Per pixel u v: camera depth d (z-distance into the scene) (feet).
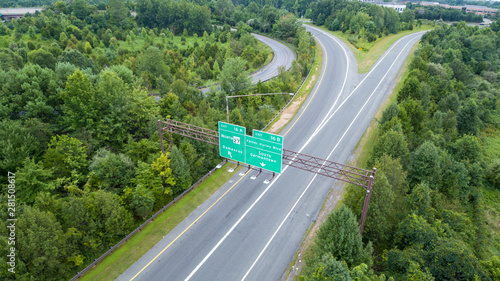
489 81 262.47
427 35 304.30
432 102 189.06
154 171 115.03
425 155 116.98
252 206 114.52
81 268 91.56
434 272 79.15
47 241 80.64
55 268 84.79
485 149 171.83
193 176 126.52
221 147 101.76
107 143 145.59
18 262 76.84
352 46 298.35
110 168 115.34
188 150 125.08
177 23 425.28
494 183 145.59
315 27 395.34
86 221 92.73
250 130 157.28
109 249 95.81
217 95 185.16
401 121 139.85
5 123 124.16
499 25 390.42
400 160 116.06
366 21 323.57
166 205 113.19
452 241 81.76
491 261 83.15
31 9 464.24
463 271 76.69
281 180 128.67
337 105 190.80
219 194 120.88
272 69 272.31
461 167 127.24
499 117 207.51
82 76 141.49
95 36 330.75
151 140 139.74
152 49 225.76
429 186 115.85
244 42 329.11
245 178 130.31
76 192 111.24
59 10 404.77
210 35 382.42
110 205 95.91
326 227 82.02
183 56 321.93
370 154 136.46
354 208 97.50
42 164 116.67
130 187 118.11
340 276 65.67
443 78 220.02
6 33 318.04
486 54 300.81
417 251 82.94
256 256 94.27
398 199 102.47
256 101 186.80
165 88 193.16
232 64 199.62
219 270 89.92
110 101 146.30
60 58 213.25
